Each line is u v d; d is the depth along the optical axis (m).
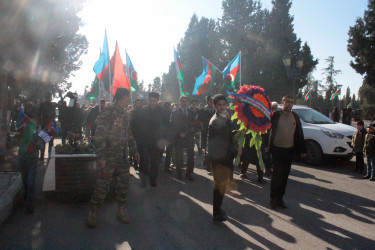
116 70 8.15
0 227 4.39
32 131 4.95
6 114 8.60
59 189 5.23
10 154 9.99
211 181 7.36
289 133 5.36
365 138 7.80
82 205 5.34
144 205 5.47
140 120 6.71
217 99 4.65
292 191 6.66
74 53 18.59
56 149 5.50
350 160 10.49
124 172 4.52
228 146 4.60
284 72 39.66
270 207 5.56
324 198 6.17
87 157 5.31
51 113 8.91
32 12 10.34
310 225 4.71
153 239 4.09
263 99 5.42
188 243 3.99
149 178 7.15
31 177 4.98
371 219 5.03
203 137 9.55
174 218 4.87
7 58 10.40
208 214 5.09
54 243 3.92
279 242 4.09
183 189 6.61
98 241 4.00
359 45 38.16
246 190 6.70
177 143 7.50
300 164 9.77
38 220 4.66
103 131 4.26
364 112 48.84
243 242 4.06
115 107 4.38
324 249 3.91
